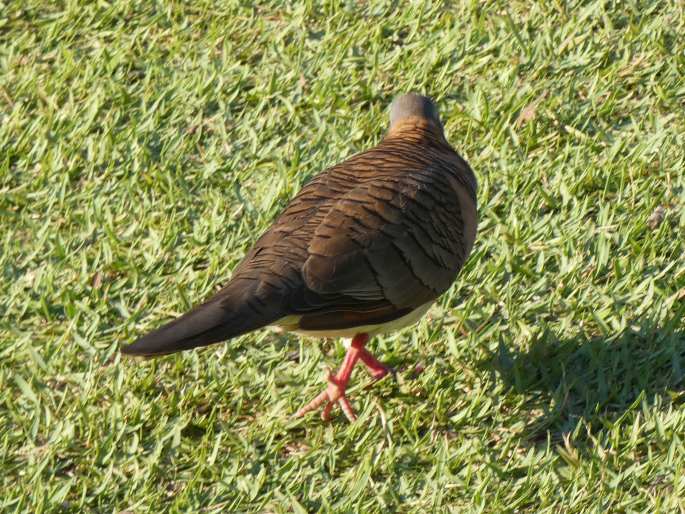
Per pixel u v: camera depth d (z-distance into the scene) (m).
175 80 14.42
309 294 8.73
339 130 13.35
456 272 9.82
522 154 12.75
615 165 12.31
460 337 10.72
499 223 11.83
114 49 15.19
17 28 15.81
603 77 13.56
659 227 11.62
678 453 9.08
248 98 14.12
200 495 9.26
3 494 9.39
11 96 14.52
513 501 8.91
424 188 9.60
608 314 10.61
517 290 11.14
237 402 10.18
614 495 8.78
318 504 9.11
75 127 13.87
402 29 14.94
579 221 11.73
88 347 10.89
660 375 10.03
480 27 14.48
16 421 10.09
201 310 8.39
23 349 10.92
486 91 13.71
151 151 13.57
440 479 9.12
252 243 11.90
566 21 14.52
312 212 9.26
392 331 9.98
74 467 9.72
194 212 12.59
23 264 12.00
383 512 8.94
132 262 11.69
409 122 10.96
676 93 13.27
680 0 14.59
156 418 10.05
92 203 12.65
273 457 9.60
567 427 9.58
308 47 14.87
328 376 9.85
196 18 15.71
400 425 9.76
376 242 9.09
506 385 10.05
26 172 13.39
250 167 13.07
